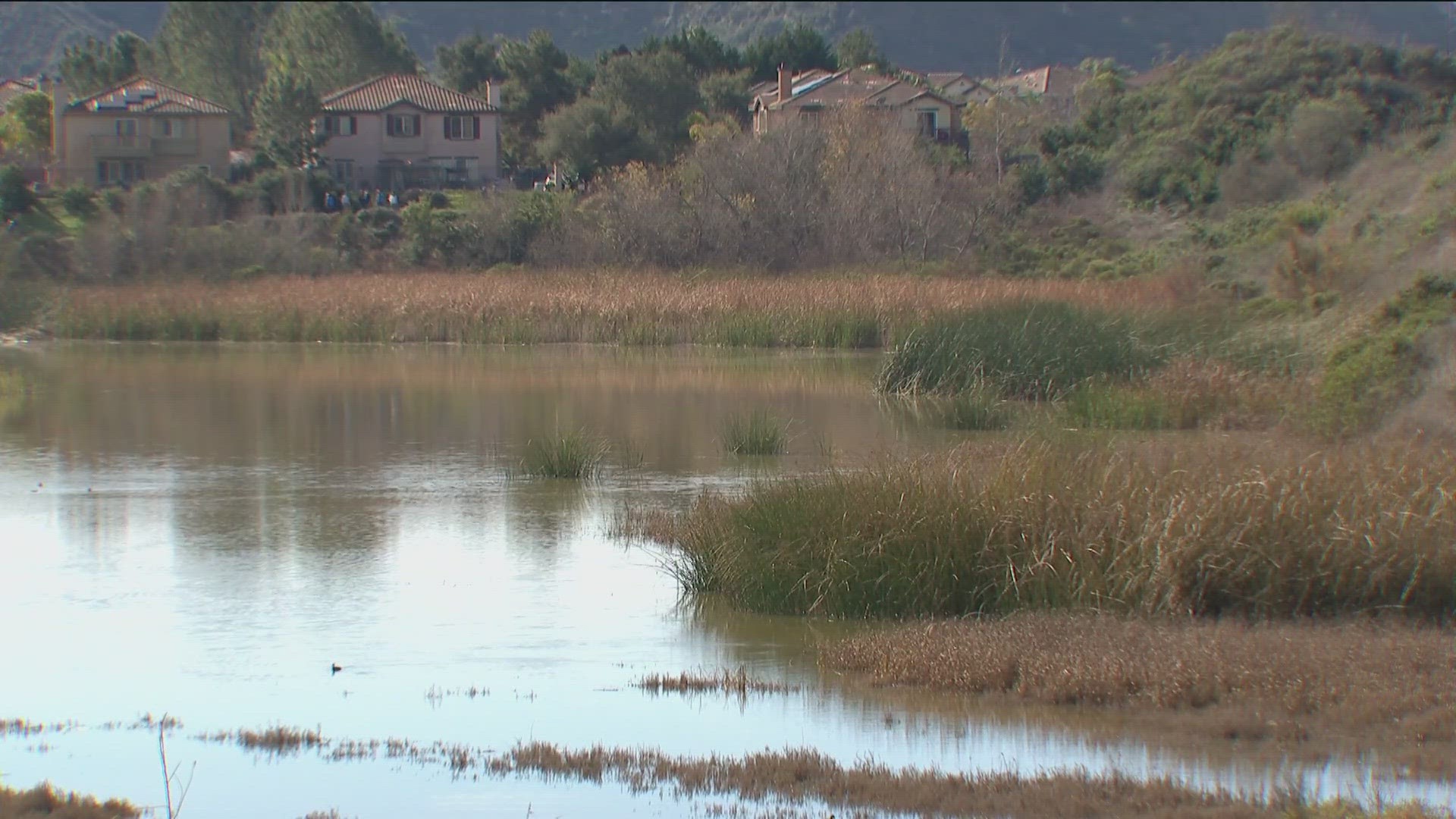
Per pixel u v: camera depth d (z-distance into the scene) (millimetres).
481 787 37500
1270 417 94312
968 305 152000
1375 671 42906
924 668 45906
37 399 121438
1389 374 88375
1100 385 108375
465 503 77125
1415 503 53375
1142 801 34750
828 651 48688
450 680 47281
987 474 58219
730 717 43188
